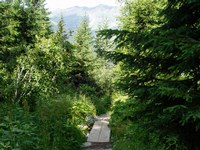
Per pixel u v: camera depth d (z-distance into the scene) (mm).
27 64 13523
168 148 6223
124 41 6355
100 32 6418
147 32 5867
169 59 6383
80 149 10492
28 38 21625
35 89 13305
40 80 13562
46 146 8094
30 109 11836
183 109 5203
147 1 19438
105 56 6719
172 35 5637
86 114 15469
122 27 21406
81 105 15625
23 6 21828
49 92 14141
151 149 8766
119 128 12641
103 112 23828
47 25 27453
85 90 29219
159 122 5879
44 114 9383
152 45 5996
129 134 11023
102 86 36250
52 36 16938
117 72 21156
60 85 16578
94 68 38125
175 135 5730
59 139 9031
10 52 15508
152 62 6598
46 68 14242
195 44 4934
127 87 6785
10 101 10234
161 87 5352
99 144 11500
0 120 7664
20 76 13484
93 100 25266
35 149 7469
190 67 5699
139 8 19594
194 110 5098
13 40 19453
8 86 11625
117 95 26531
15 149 5992
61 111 10875
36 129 8383
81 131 12016
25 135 7035
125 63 6746
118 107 16000
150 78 6668
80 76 34688
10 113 7293
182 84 5660
